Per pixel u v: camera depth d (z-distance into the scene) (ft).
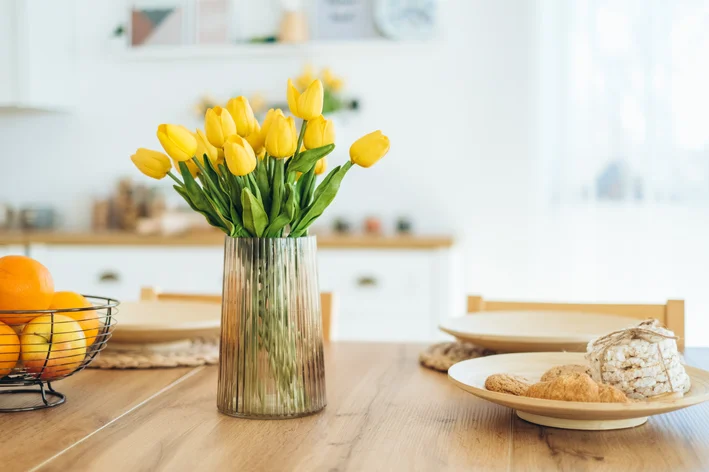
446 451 2.80
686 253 10.61
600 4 10.63
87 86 11.78
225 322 3.29
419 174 11.19
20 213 11.46
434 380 3.97
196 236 10.02
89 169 11.85
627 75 10.60
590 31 10.67
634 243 10.74
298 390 3.24
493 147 11.03
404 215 11.22
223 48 11.17
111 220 11.70
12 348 3.17
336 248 9.70
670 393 3.06
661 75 10.49
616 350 3.09
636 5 10.53
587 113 10.75
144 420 3.20
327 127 3.24
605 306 5.45
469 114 11.07
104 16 11.69
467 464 2.66
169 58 11.60
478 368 3.64
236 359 3.25
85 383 3.87
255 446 2.85
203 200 3.31
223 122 3.14
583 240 10.86
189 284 9.98
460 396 3.63
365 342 5.14
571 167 10.84
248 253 3.23
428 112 11.15
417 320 9.62
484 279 11.12
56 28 11.44
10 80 10.91
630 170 10.67
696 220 10.55
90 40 11.75
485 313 5.07
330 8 11.25
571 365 3.37
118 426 3.11
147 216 11.28
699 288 10.61
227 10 11.34
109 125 11.78
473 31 11.02
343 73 11.28
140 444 2.87
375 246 9.62
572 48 10.74
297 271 3.25
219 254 9.92
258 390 3.21
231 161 3.00
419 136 11.18
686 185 10.55
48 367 3.25
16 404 3.42
